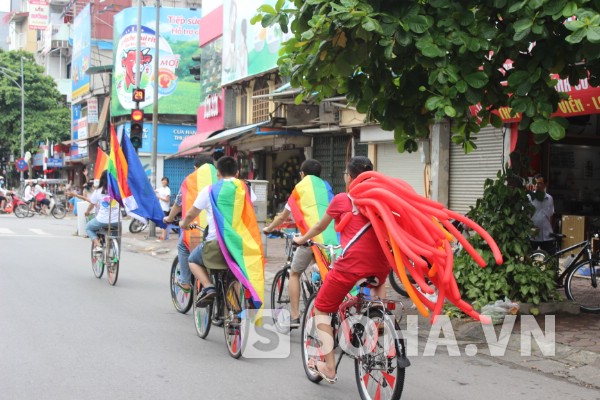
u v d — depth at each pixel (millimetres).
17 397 5332
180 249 8250
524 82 6801
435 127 15109
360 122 17188
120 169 10281
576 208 14234
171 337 7555
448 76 6648
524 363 6875
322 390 5758
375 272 5270
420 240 4809
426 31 6598
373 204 4965
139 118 18922
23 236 20438
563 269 10336
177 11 36312
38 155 50562
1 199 35062
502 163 12633
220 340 7523
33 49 62938
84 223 21078
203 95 29000
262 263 6816
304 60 7469
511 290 8320
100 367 6250
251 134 19812
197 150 27812
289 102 18047
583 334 7617
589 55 6230
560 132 6707
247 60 23109
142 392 5555
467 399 5680
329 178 19578
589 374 6422
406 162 16625
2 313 8484
